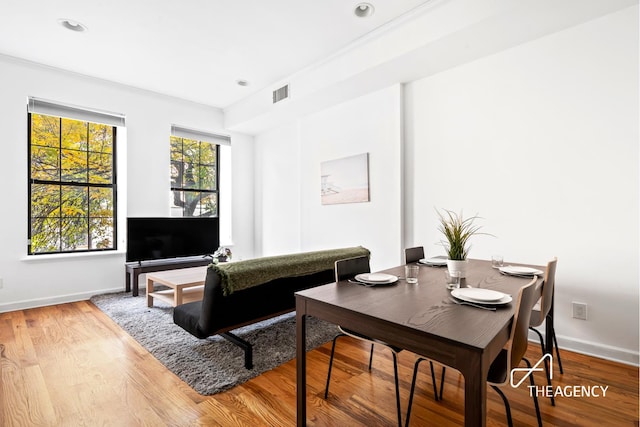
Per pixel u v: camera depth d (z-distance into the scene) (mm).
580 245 2373
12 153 3396
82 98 3809
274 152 5047
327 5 2564
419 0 2510
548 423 1593
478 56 2820
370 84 3420
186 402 1766
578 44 2373
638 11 2146
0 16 2672
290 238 4793
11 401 1769
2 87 3332
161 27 2850
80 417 1635
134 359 2273
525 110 2617
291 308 2496
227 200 5230
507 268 2082
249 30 2906
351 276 1975
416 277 1762
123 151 4199
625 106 2199
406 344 1126
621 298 2221
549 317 2025
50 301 3604
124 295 3893
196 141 5000
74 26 2836
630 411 1687
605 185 2275
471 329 1082
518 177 2656
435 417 1638
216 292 2035
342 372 2092
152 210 4344
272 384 1951
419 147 3293
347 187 3906
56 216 3787
